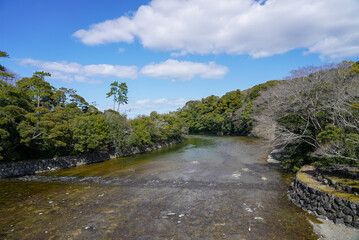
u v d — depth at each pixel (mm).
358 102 14906
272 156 28266
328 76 19516
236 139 54125
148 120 42656
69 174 20969
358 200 8906
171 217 10398
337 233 8508
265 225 9406
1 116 19281
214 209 11305
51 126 22516
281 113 21281
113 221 10109
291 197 12711
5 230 9445
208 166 23141
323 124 16312
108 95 58562
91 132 27891
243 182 16438
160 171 21188
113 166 24797
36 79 33531
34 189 15781
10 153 21047
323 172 13523
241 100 78312
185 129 60969
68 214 11055
